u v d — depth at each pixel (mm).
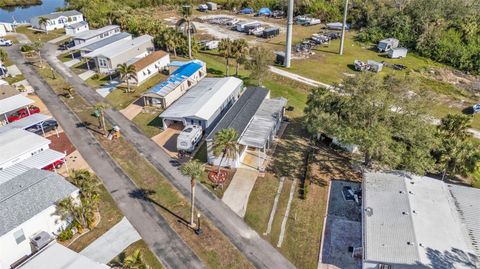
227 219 40500
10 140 47781
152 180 46438
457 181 47562
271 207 42438
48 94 69500
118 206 41875
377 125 43156
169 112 57750
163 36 92062
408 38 107375
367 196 39688
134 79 74188
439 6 111312
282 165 49906
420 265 31422
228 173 48094
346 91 47219
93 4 130500
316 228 39500
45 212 35969
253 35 113062
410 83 47375
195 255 35906
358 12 123188
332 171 48906
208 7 146500
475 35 103438
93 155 51312
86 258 32156
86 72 80375
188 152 51906
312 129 48500
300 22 126625
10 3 163000
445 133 48688
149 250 36219
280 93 73000
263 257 35969
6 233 32906
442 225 35781
